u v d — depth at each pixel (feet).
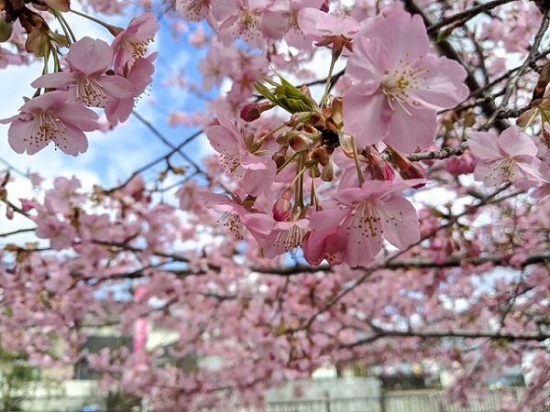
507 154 4.44
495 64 11.48
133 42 3.98
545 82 4.31
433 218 13.19
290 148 3.63
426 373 29.73
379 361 26.32
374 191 3.13
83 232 12.53
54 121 3.87
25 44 3.64
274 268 16.03
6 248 11.87
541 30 5.65
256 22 5.16
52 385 36.86
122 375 25.59
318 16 3.90
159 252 14.71
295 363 17.92
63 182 11.93
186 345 22.98
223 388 23.00
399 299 21.39
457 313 21.77
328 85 3.63
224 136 3.63
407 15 3.13
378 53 3.09
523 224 14.40
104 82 3.74
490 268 13.89
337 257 3.43
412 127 3.10
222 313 20.88
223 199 3.56
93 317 22.22
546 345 16.65
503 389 23.80
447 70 3.14
